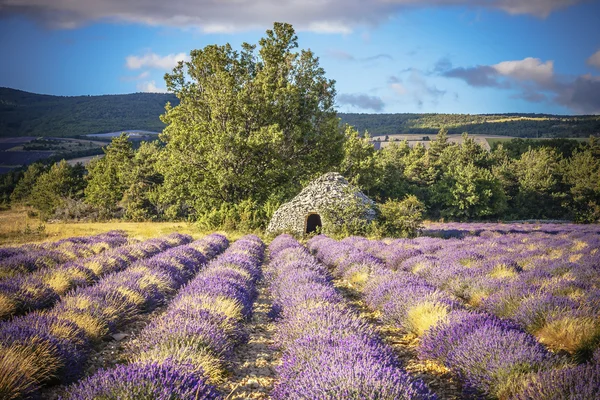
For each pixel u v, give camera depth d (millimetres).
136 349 5410
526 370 4219
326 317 5992
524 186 66812
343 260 12953
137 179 54125
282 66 40438
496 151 82875
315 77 41375
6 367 4086
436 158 77812
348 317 6188
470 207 61531
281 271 10906
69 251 14617
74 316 6125
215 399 3771
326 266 14445
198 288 8086
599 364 3830
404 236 24203
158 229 33375
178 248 14953
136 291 8117
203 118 37750
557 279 8781
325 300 7238
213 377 4852
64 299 7074
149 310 8250
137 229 33500
